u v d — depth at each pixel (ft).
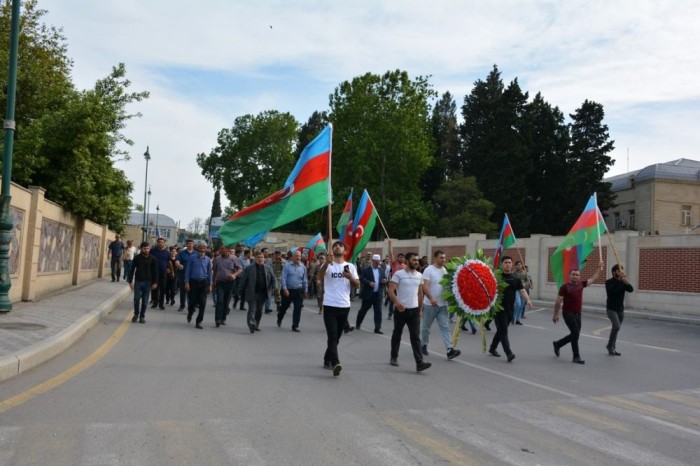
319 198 39.09
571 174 189.06
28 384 25.02
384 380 29.35
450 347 37.29
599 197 189.26
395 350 33.96
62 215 68.49
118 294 69.82
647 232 210.38
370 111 187.01
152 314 56.80
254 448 17.69
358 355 37.55
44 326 38.14
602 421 22.59
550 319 72.49
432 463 16.92
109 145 80.07
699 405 26.21
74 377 26.84
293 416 21.49
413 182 193.88
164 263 62.03
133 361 31.55
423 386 28.30
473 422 21.74
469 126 214.69
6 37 76.74
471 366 35.12
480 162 190.80
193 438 18.44
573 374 33.47
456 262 38.11
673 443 19.93
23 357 27.50
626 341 52.75
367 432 19.81
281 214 40.06
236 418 20.90
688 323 73.41
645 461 17.83
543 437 20.04
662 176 210.18
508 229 72.23
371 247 155.53
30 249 53.93
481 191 184.03
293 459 16.83
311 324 55.47
